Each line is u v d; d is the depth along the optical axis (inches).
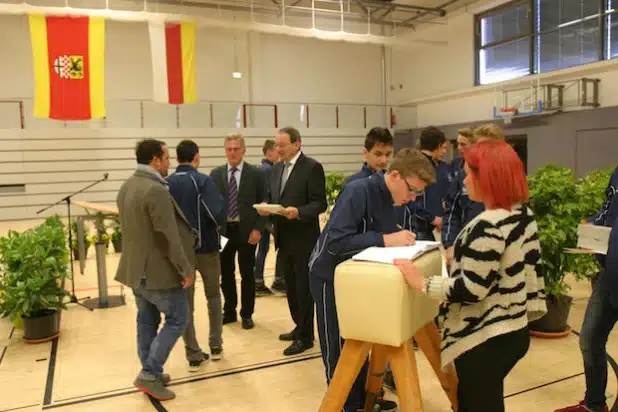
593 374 91.9
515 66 526.3
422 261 74.2
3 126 519.5
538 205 140.4
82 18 407.5
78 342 152.3
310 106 655.1
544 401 105.8
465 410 67.8
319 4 621.0
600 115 416.8
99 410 108.8
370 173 108.2
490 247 60.6
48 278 152.6
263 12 604.7
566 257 136.2
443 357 68.1
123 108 564.1
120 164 548.1
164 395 112.0
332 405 76.1
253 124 621.3
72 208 533.0
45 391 118.8
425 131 131.6
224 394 114.6
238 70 611.8
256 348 142.5
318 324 90.5
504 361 64.4
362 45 676.7
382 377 91.4
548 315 141.8
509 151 64.3
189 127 587.2
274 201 142.4
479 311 64.1
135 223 105.1
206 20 446.3
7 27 517.0
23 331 163.5
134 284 105.9
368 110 688.4
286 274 142.5
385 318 68.7
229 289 164.2
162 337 110.1
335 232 81.7
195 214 127.9
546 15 488.1
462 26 582.9
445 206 119.9
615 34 426.3
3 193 512.7
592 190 149.7
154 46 436.8
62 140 527.8
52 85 406.6
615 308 85.4
